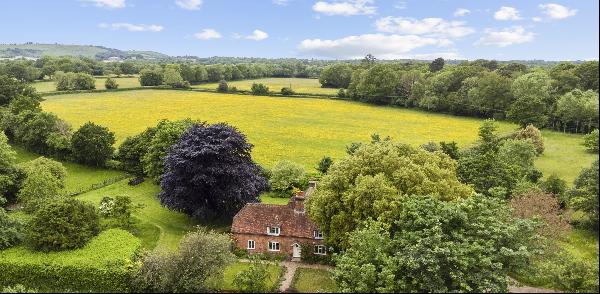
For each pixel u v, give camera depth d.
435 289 28.45
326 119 125.44
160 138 70.56
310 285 41.25
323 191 43.72
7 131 92.06
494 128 78.50
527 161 63.31
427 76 148.38
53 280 39.50
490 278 29.59
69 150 83.19
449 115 126.69
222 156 55.75
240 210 52.78
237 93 169.62
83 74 169.12
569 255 32.19
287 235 48.16
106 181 74.62
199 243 37.88
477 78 121.75
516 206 45.53
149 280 37.38
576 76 69.38
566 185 53.00
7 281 39.69
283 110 138.12
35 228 42.41
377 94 144.38
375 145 48.19
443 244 30.28
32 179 57.28
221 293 37.97
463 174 60.00
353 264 30.89
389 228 36.88
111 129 111.44
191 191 55.50
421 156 46.50
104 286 38.94
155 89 176.50
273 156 90.75
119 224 53.22
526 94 88.62
